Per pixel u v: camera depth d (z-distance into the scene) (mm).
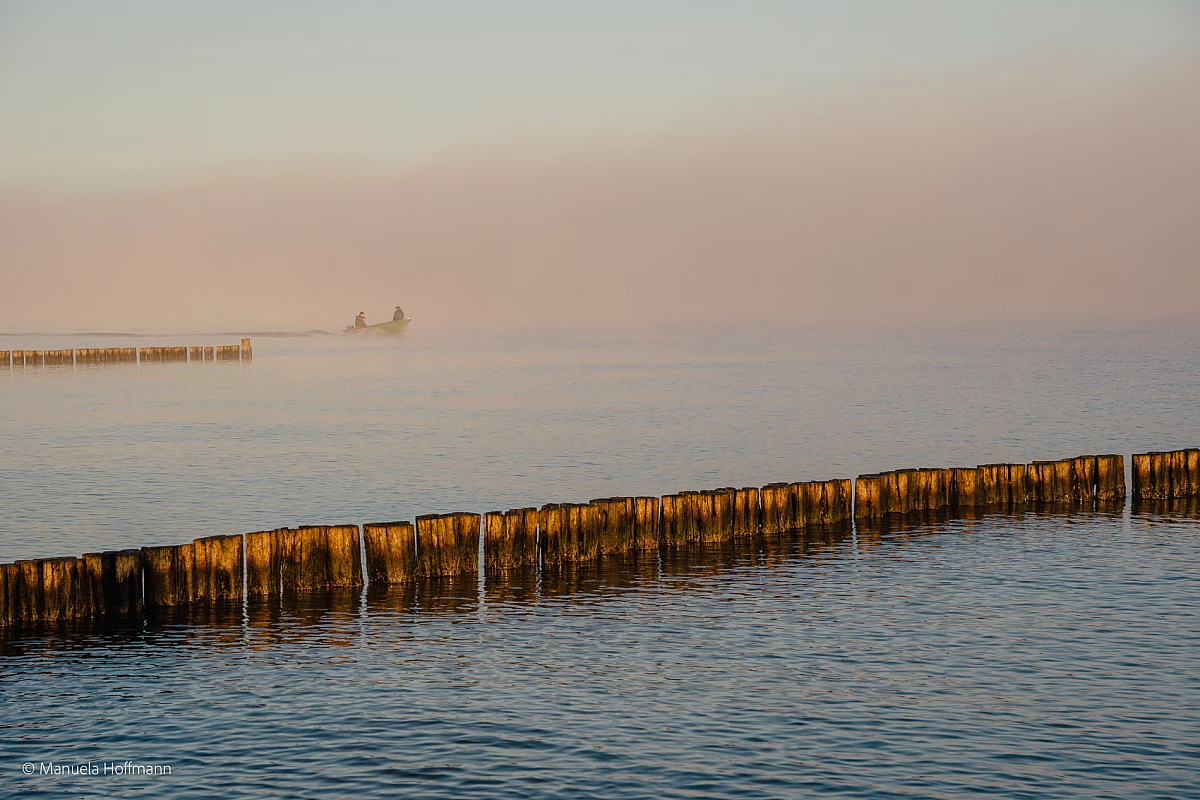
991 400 67438
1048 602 22469
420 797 14281
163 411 63281
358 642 20250
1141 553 26562
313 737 16062
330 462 43500
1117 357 112562
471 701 17375
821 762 15141
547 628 21094
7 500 35125
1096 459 33094
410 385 83688
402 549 23969
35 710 17062
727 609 22281
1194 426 53438
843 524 30094
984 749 15453
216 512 33281
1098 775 14672
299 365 110312
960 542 27922
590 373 98250
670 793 14336
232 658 19359
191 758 15422
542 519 25578
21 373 93750
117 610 21578
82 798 14312
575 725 16422
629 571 25312
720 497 27969
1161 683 17750
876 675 18328
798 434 52062
